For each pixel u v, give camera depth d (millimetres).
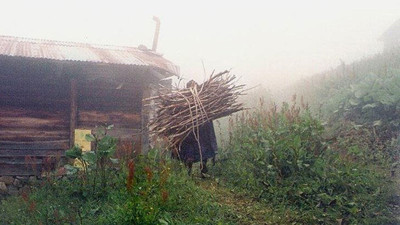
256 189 6824
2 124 8289
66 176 8070
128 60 8805
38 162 8367
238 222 5781
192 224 5520
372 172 6824
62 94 8680
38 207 6527
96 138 7184
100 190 6898
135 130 9047
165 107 7773
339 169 6727
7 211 6762
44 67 8477
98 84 8898
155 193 6277
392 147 7723
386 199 6113
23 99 8438
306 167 6859
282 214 6035
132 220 5445
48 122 8555
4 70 8312
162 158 7359
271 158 7168
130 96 9109
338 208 6027
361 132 8664
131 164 6066
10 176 8180
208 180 7590
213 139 7969
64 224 5758
